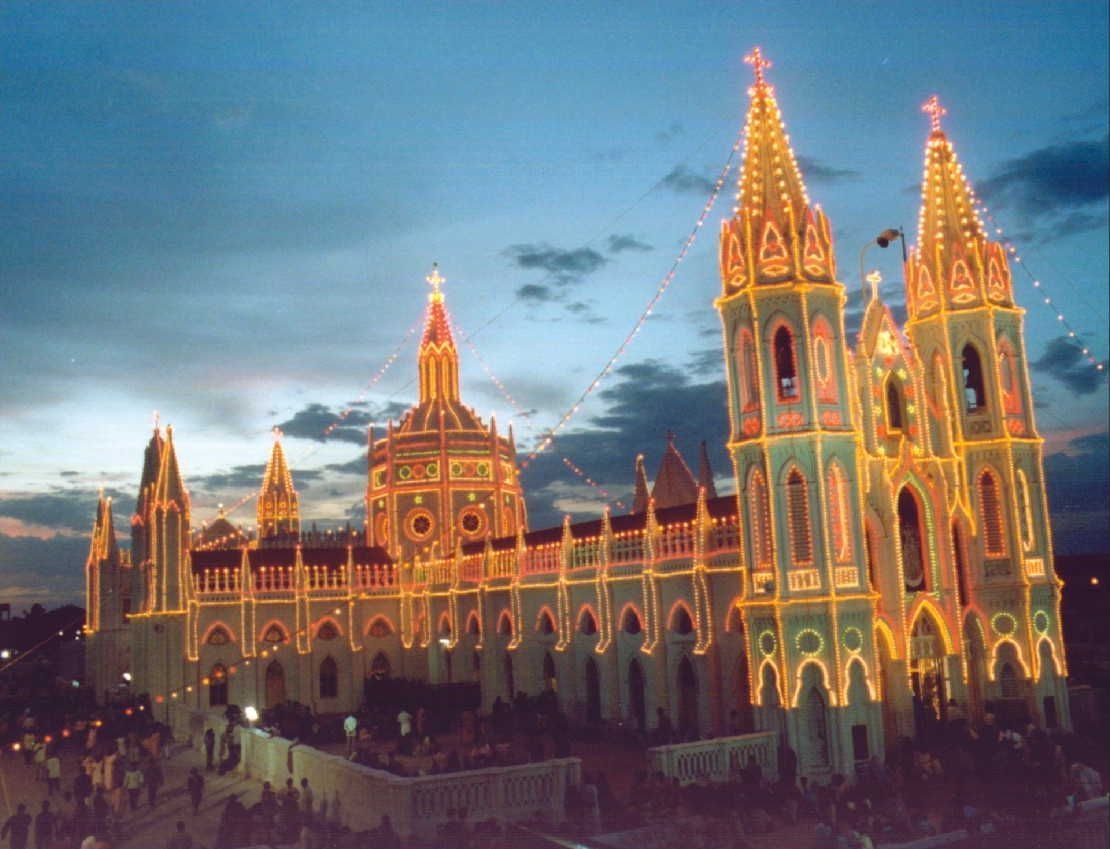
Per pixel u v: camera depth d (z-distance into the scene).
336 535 107.56
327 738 62.19
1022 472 53.94
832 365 48.34
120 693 87.50
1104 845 32.34
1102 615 75.38
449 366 103.62
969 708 51.81
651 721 58.47
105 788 44.16
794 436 46.88
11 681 107.69
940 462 53.44
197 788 42.72
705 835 33.88
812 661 45.75
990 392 54.28
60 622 131.38
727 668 53.25
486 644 75.50
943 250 55.88
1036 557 53.38
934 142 57.44
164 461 80.19
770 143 49.88
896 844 31.77
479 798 35.69
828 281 48.75
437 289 106.00
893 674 48.97
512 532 100.19
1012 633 52.62
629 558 61.81
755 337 48.22
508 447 102.06
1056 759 40.16
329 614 83.00
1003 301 55.25
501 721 62.56
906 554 52.00
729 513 56.31
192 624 78.56
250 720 57.72
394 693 78.12
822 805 36.44
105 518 98.50
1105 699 57.22
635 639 60.88
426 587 84.31
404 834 33.81
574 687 65.94
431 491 96.19
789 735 45.12
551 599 68.88
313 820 35.06
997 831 32.97
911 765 40.62
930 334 55.88
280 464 119.44
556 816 36.06
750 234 48.84
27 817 35.84
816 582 46.06
